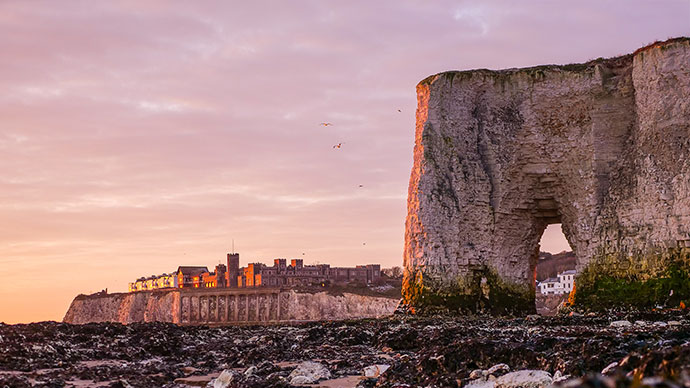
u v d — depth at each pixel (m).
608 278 42.44
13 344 22.22
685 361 9.95
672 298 39.16
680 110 41.31
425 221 46.00
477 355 17.64
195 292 167.00
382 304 142.62
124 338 25.84
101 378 18.77
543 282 128.38
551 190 47.19
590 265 43.62
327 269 185.38
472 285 45.94
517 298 46.72
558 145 46.41
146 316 182.50
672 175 40.75
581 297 43.38
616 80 45.31
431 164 46.69
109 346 24.55
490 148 47.69
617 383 7.50
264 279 179.75
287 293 153.38
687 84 41.34
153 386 18.06
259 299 157.62
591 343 16.70
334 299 149.00
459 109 47.88
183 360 23.33
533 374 14.88
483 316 44.03
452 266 45.62
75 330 26.53
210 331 31.00
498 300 46.03
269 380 17.94
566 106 46.34
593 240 43.84
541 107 47.03
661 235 40.47
